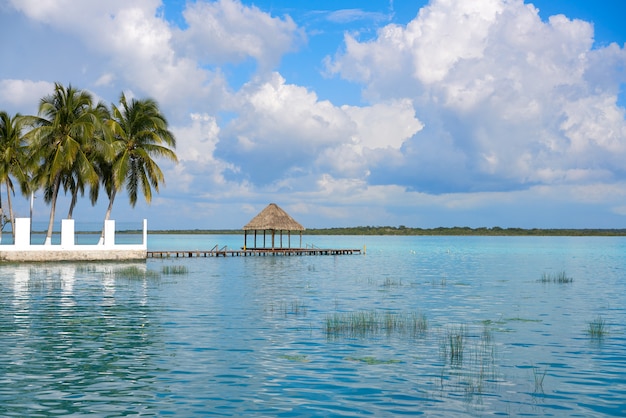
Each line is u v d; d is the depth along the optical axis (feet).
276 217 243.60
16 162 177.88
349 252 274.98
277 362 48.39
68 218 182.50
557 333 62.13
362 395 39.55
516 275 146.00
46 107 163.32
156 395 39.24
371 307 82.69
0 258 156.97
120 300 86.89
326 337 59.26
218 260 201.36
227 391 40.29
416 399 38.73
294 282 121.90
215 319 70.38
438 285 117.39
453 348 53.47
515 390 40.88
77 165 171.22
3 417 34.65
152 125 178.09
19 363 47.39
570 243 545.03
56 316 71.36
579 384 42.39
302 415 35.63
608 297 96.37
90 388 40.65
